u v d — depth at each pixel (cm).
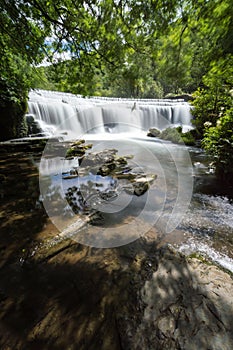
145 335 109
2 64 463
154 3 202
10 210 284
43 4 263
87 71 335
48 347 108
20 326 119
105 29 256
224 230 228
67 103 1268
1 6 261
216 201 305
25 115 967
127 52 273
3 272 165
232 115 356
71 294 143
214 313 116
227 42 201
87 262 177
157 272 157
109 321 121
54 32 293
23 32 301
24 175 453
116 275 160
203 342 101
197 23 202
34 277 160
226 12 179
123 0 215
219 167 374
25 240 210
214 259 179
